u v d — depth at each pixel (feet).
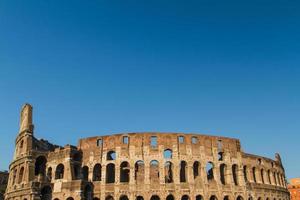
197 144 314.96
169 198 305.73
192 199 291.79
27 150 318.24
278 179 387.14
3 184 435.53
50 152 321.73
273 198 354.54
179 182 295.07
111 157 315.17
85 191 293.43
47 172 313.94
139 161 301.43
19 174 323.37
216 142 324.80
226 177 318.65
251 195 325.42
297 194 570.87
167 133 312.29
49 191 300.40
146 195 288.51
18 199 305.32
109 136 313.73
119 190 290.35
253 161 350.23
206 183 301.84
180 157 304.50
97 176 318.45
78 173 310.24
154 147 305.73
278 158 406.82
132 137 309.63
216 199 301.84
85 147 318.04
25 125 338.95
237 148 335.47
